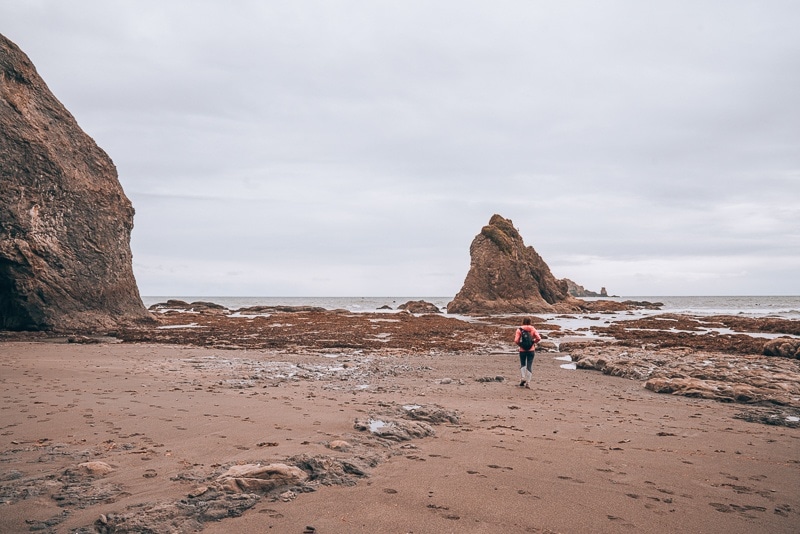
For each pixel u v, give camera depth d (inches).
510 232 3747.5
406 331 1440.7
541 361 848.3
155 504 185.9
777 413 423.8
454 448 285.7
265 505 189.6
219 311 2901.1
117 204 1513.3
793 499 215.8
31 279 1200.2
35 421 323.6
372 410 382.6
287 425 327.6
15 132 1208.8
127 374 566.9
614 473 245.6
